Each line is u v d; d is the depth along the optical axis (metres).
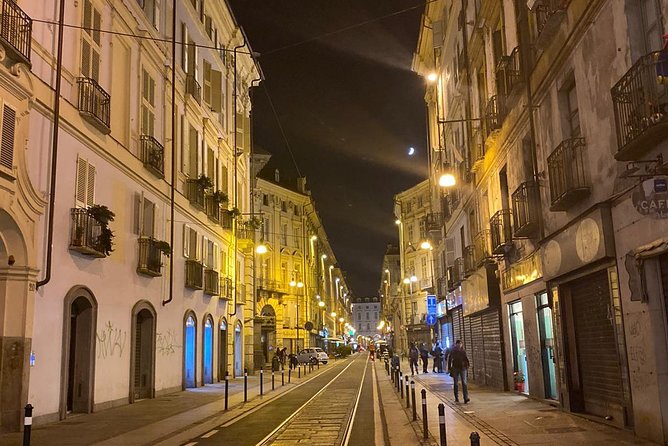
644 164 9.09
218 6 30.86
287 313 64.81
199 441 11.70
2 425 12.50
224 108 32.25
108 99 17.19
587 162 11.55
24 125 12.95
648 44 9.31
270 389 24.73
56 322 14.29
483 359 22.66
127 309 18.73
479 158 21.33
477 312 22.86
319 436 12.06
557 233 13.24
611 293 10.72
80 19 16.02
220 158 31.16
